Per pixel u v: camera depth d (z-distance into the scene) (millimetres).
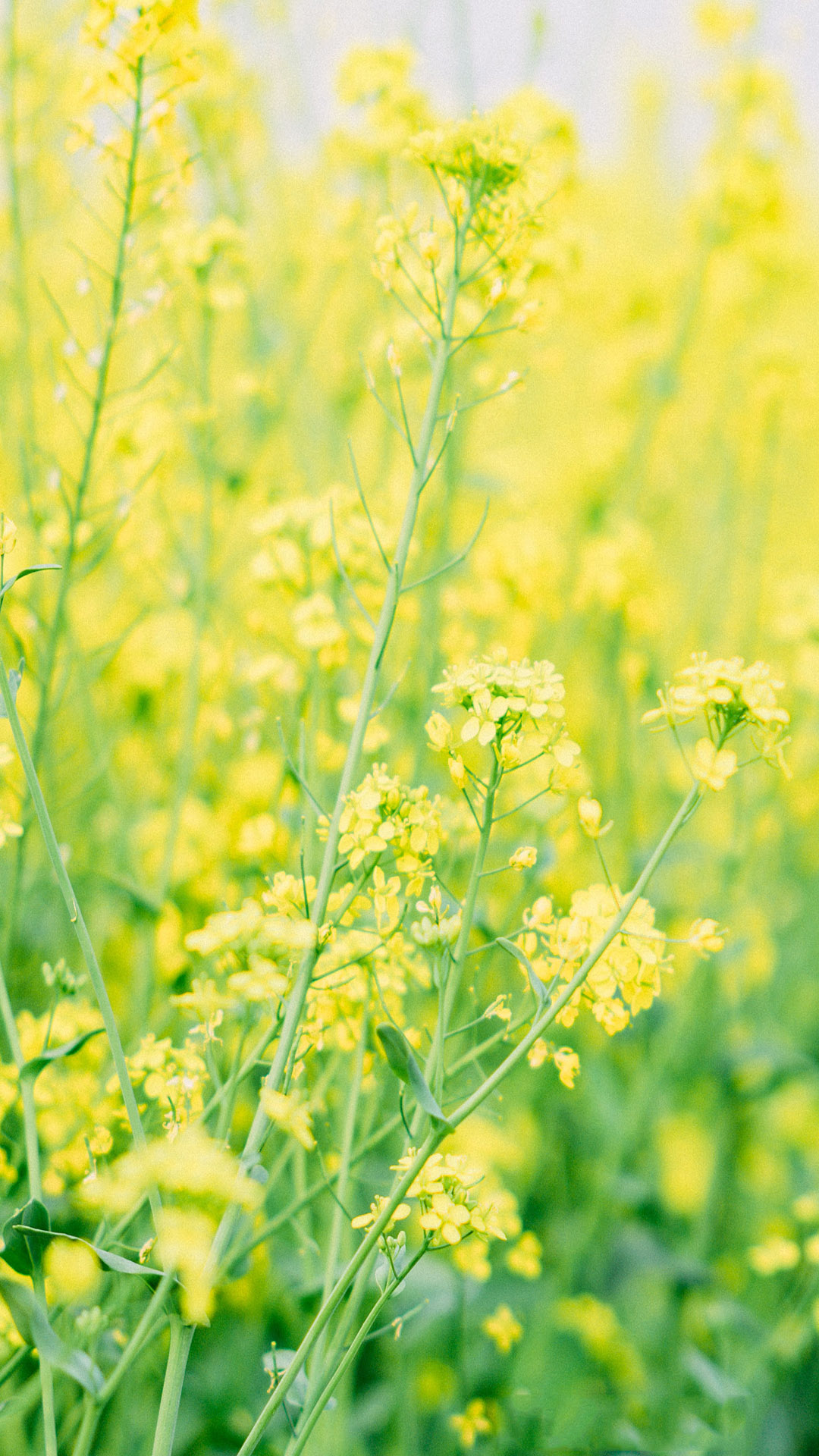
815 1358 2289
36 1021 1502
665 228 5988
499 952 2076
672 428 3701
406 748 2111
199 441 2215
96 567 1731
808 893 3225
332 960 1208
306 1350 1015
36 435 2453
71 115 2238
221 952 1159
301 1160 1521
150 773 2475
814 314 4602
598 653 3242
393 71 2152
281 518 1800
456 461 2271
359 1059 1359
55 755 2443
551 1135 2592
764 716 1015
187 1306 974
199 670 2008
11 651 2096
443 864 1754
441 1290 1895
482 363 2297
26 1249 1062
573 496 3549
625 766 2705
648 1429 2131
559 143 2051
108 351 1531
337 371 2688
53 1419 1077
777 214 3334
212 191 2324
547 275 2014
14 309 2621
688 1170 2760
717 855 2836
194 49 1312
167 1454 990
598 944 1021
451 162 1214
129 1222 1295
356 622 1704
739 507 3660
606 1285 2385
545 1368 2154
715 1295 2439
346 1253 1491
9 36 2008
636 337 3686
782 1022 3279
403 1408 1908
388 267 1245
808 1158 2787
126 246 1454
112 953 2367
